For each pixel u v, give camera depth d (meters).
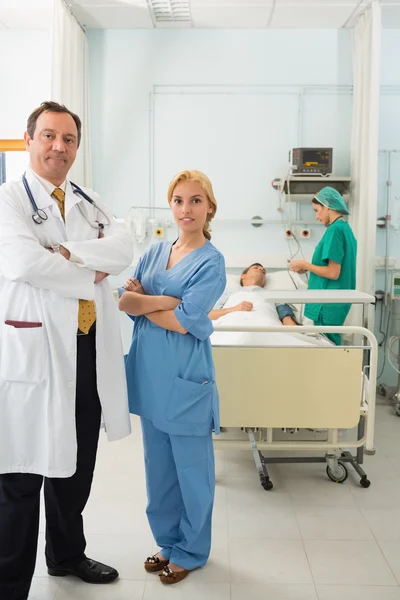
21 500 1.47
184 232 1.64
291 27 3.65
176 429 1.59
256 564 1.76
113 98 3.75
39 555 1.82
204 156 3.78
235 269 3.87
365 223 3.40
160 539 1.76
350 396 2.19
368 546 1.87
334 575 1.71
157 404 1.60
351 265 3.08
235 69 3.71
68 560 1.69
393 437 2.95
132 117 3.76
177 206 1.61
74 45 3.40
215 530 1.97
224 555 1.81
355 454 2.68
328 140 3.74
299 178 3.50
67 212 1.49
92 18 3.50
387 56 3.68
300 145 3.75
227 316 2.91
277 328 2.14
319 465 2.56
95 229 1.59
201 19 3.52
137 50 3.71
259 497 2.24
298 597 1.60
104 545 1.87
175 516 1.74
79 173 3.50
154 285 1.66
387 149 3.72
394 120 3.71
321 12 3.40
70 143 1.47
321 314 2.98
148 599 1.59
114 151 3.79
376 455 2.69
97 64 3.72
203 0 3.24
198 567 1.74
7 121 3.74
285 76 3.71
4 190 1.45
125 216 3.84
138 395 1.65
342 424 2.21
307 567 1.75
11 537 1.47
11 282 1.43
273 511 2.12
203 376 1.62
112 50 3.71
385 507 2.15
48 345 1.43
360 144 3.49
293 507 2.15
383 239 3.76
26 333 1.40
